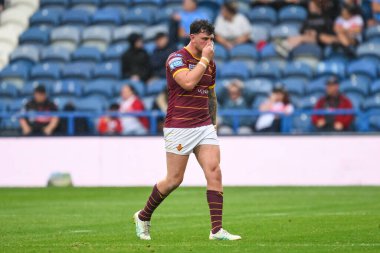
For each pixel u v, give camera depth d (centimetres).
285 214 4509
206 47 3156
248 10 9038
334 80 7075
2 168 7081
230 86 7444
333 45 8344
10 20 9356
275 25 8900
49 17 9312
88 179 7000
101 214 4662
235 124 6931
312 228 3744
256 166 6838
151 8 9344
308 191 6191
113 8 9344
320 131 6962
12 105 7900
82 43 8994
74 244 3167
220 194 3231
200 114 3219
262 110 7156
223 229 3425
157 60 8044
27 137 7056
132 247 3022
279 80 7969
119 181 6962
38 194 6153
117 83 8100
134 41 8144
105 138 6988
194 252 2866
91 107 7769
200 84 3203
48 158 7044
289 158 6812
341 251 2897
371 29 8594
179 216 4491
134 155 6962
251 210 4806
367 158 6738
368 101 7512
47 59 8731
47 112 7175
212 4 8981
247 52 8394
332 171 6769
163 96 7275
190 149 3225
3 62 8925
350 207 4928
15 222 4231
